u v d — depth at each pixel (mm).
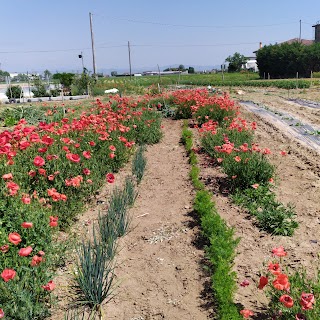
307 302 3098
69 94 36094
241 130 10664
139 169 8312
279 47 58469
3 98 33500
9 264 4020
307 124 15203
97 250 4227
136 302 4379
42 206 5281
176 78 63875
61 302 4254
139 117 12805
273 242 5531
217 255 4746
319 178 8297
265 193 6977
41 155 6633
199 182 7875
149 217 6668
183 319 4062
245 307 4117
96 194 7477
